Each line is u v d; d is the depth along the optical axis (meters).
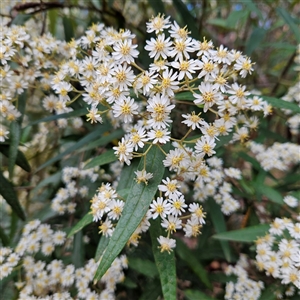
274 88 0.27
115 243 0.11
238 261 0.19
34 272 0.18
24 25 0.20
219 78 0.12
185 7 0.20
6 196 0.18
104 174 0.22
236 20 0.25
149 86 0.12
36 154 0.24
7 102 0.17
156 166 0.12
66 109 0.16
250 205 0.21
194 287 0.19
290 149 0.21
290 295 0.16
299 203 0.20
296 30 0.21
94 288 0.18
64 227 0.21
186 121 0.12
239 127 0.17
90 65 0.15
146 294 0.17
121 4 0.27
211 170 0.19
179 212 0.12
